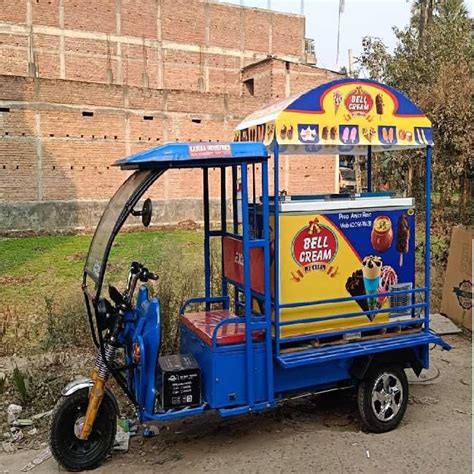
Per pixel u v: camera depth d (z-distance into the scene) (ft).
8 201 66.28
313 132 14.70
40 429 16.20
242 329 14.78
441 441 15.07
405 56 66.59
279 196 15.85
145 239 59.06
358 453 14.44
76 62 90.58
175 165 13.57
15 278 40.04
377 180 55.47
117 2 93.15
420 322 16.56
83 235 66.54
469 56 67.21
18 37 86.22
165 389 13.92
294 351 14.88
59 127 68.49
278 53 109.60
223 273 17.42
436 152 53.16
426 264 16.69
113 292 14.25
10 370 20.63
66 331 23.26
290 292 14.80
